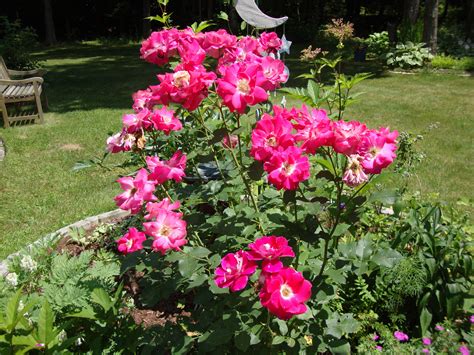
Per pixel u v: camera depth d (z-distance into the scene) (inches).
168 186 96.7
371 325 101.1
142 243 78.2
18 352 77.9
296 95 85.4
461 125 293.0
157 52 79.8
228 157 100.7
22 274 106.4
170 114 82.8
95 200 190.7
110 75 501.7
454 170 214.5
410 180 199.2
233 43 80.6
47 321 79.2
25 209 185.3
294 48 696.4
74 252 138.9
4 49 419.8
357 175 62.0
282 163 62.6
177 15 947.3
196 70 69.9
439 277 105.9
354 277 107.0
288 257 69.4
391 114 320.8
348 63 534.9
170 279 84.1
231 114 100.1
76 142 267.4
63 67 564.7
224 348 80.5
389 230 122.0
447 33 625.0
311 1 922.7
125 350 90.2
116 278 122.4
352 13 1052.5
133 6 927.0
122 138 85.6
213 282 75.1
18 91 314.0
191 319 90.4
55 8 899.4
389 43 630.5
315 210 68.9
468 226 121.1
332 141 61.8
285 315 57.5
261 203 91.7
